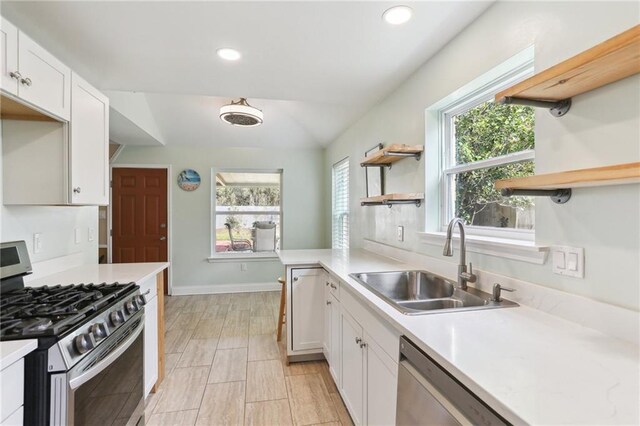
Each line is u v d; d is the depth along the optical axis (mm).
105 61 2045
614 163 997
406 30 1715
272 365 2594
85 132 1887
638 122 936
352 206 3717
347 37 1779
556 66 941
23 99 1413
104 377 1310
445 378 908
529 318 1174
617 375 775
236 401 2102
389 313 1244
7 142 1688
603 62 868
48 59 1567
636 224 946
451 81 1817
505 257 1443
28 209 1868
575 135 1119
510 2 1408
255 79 2338
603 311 1022
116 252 4547
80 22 1624
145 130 3834
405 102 2371
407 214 2387
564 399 678
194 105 3836
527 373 788
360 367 1644
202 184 4770
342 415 1960
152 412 1983
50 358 1039
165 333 3277
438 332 1051
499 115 1678
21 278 1608
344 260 2557
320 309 2645
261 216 5047
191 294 4750
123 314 1458
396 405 1204
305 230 5031
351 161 3754
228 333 3277
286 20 1616
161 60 2037
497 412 711
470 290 1576
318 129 4297
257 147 4914
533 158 1450
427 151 2104
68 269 2176
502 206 1661
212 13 1558
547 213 1244
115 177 4539
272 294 4785
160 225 4660
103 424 1303
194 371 2492
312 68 2162
